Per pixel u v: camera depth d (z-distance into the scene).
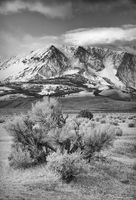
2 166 15.06
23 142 15.84
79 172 13.67
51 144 15.74
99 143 15.89
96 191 12.59
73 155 13.80
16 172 14.02
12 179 12.97
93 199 11.45
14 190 11.37
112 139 16.56
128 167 17.56
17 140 15.98
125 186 13.92
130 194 12.75
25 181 12.73
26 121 16.19
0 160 16.41
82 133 15.90
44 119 16.22
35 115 16.30
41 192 11.47
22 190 11.47
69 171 13.30
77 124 16.91
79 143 15.72
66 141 15.38
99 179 14.23
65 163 13.41
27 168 14.69
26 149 15.65
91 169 15.37
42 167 14.45
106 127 16.34
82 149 15.82
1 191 11.08
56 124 16.17
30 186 12.10
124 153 21.80
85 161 14.96
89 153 15.96
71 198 11.20
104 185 13.55
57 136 15.07
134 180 15.18
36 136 15.59
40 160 15.33
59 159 13.53
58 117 16.59
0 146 21.91
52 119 16.12
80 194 11.87
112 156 20.27
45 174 13.55
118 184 14.04
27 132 15.73
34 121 16.30
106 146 16.34
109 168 16.42
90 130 15.96
